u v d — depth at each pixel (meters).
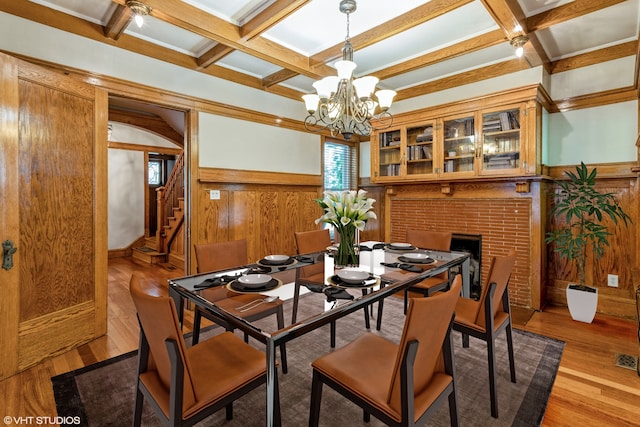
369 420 1.71
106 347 2.54
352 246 2.24
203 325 2.97
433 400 1.23
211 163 3.46
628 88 3.04
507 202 3.48
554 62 3.44
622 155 3.12
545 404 1.83
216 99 3.48
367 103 2.44
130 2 2.05
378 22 2.58
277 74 3.68
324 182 4.79
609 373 2.17
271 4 2.33
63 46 2.52
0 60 2.07
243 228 3.77
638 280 2.56
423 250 2.86
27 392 1.94
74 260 2.53
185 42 3.05
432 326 1.16
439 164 3.75
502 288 1.92
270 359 1.26
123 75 2.84
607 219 3.23
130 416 1.73
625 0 2.16
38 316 2.28
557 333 2.78
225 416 1.74
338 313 1.52
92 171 2.66
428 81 3.93
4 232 2.09
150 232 7.38
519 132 3.17
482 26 2.66
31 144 2.26
